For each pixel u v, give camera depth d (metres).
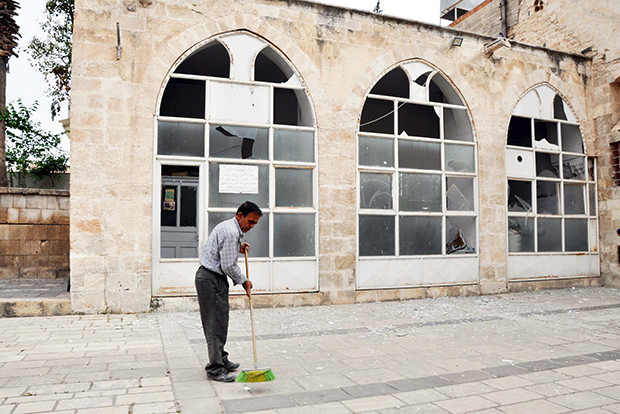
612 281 11.42
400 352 5.58
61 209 11.76
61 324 6.83
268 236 8.60
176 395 4.02
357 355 5.43
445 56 10.14
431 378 4.59
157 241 7.97
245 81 8.59
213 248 4.48
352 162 9.16
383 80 10.84
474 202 10.27
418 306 8.75
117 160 7.73
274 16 8.77
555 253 11.11
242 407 3.78
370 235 9.31
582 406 3.85
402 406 3.84
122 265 7.69
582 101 11.80
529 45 11.10
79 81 7.62
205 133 8.34
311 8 9.05
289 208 8.73
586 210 11.68
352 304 8.92
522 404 3.89
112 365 4.89
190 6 8.26
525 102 11.05
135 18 7.95
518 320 7.52
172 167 8.27
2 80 13.17
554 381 4.50
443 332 6.67
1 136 13.07
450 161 10.12
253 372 4.13
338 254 8.95
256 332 6.61
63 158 15.44
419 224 9.73
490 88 10.55
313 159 8.98
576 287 11.27
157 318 7.34
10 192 11.44
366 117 10.85
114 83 7.79
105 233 7.63
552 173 11.34
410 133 10.85
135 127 7.85
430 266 9.72
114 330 6.51
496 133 10.53
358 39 9.38
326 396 4.06
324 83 9.05
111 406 3.74
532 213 10.92
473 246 10.22
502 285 10.34
